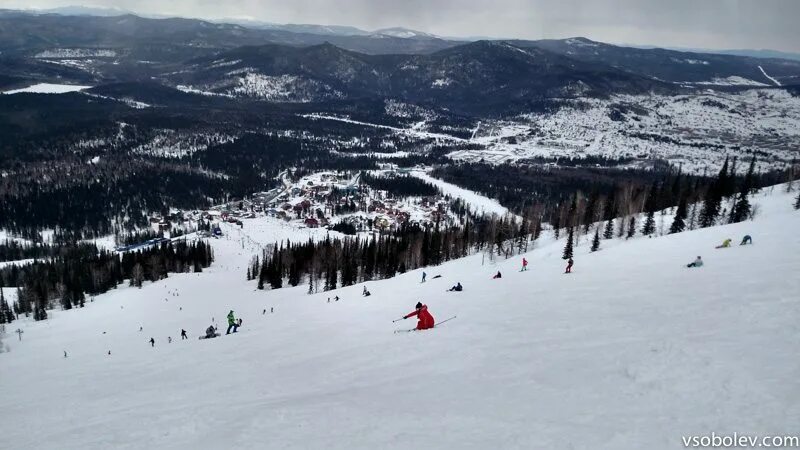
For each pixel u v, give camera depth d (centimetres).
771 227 5869
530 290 4509
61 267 16838
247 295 12988
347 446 1373
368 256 13338
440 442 1308
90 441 1841
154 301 13062
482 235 14288
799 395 1273
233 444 1523
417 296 6138
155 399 2595
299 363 3009
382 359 2669
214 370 3288
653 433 1180
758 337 1841
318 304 8000
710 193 10525
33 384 4275
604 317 2759
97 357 6394
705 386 1427
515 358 2166
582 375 1736
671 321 2361
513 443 1232
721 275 3500
